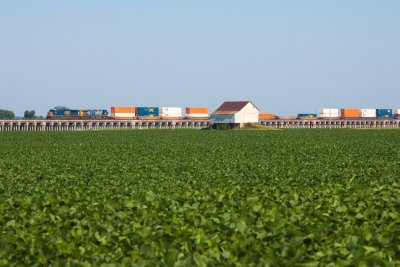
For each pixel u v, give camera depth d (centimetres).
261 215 1620
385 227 1444
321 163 4100
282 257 1183
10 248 1319
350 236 1341
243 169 3584
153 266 1121
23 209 1867
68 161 4600
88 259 1223
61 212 1742
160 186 2616
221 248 1293
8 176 3238
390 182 2589
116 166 4022
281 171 3419
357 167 3722
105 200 1983
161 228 1511
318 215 1609
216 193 2153
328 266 1105
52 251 1298
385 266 1080
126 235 1444
